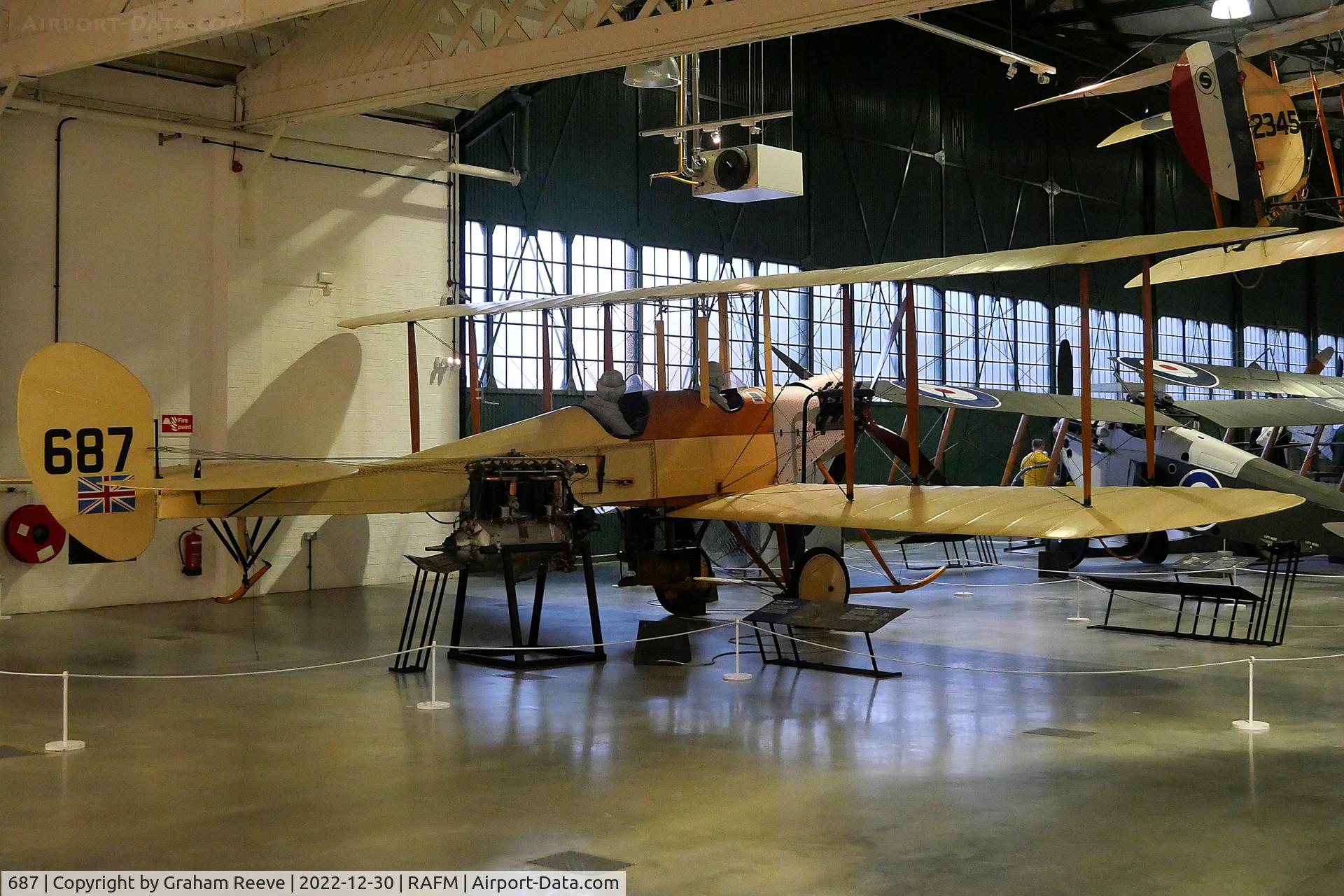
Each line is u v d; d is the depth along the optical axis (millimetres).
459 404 15102
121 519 8297
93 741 6395
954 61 21969
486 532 8555
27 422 7941
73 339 12070
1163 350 26406
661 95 17562
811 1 8805
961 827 4824
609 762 5883
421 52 11195
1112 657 9062
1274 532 12234
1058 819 4934
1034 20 21234
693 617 10969
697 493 9914
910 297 8117
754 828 4824
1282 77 22516
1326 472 20344
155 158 12656
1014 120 23094
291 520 13578
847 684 7957
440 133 14938
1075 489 8250
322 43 12062
